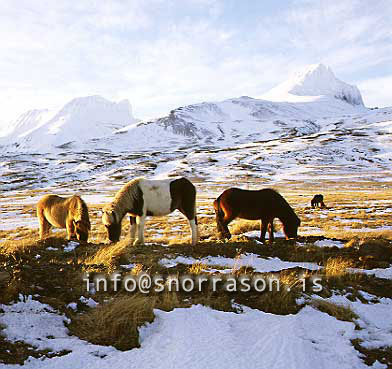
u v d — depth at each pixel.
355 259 9.27
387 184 71.94
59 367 3.68
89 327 4.61
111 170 109.31
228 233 11.84
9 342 4.06
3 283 5.33
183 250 9.73
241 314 5.29
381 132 151.50
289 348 4.18
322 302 5.74
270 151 126.44
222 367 3.72
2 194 72.69
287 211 11.59
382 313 5.84
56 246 9.23
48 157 144.50
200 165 110.81
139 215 10.74
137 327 4.61
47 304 5.12
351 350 4.42
